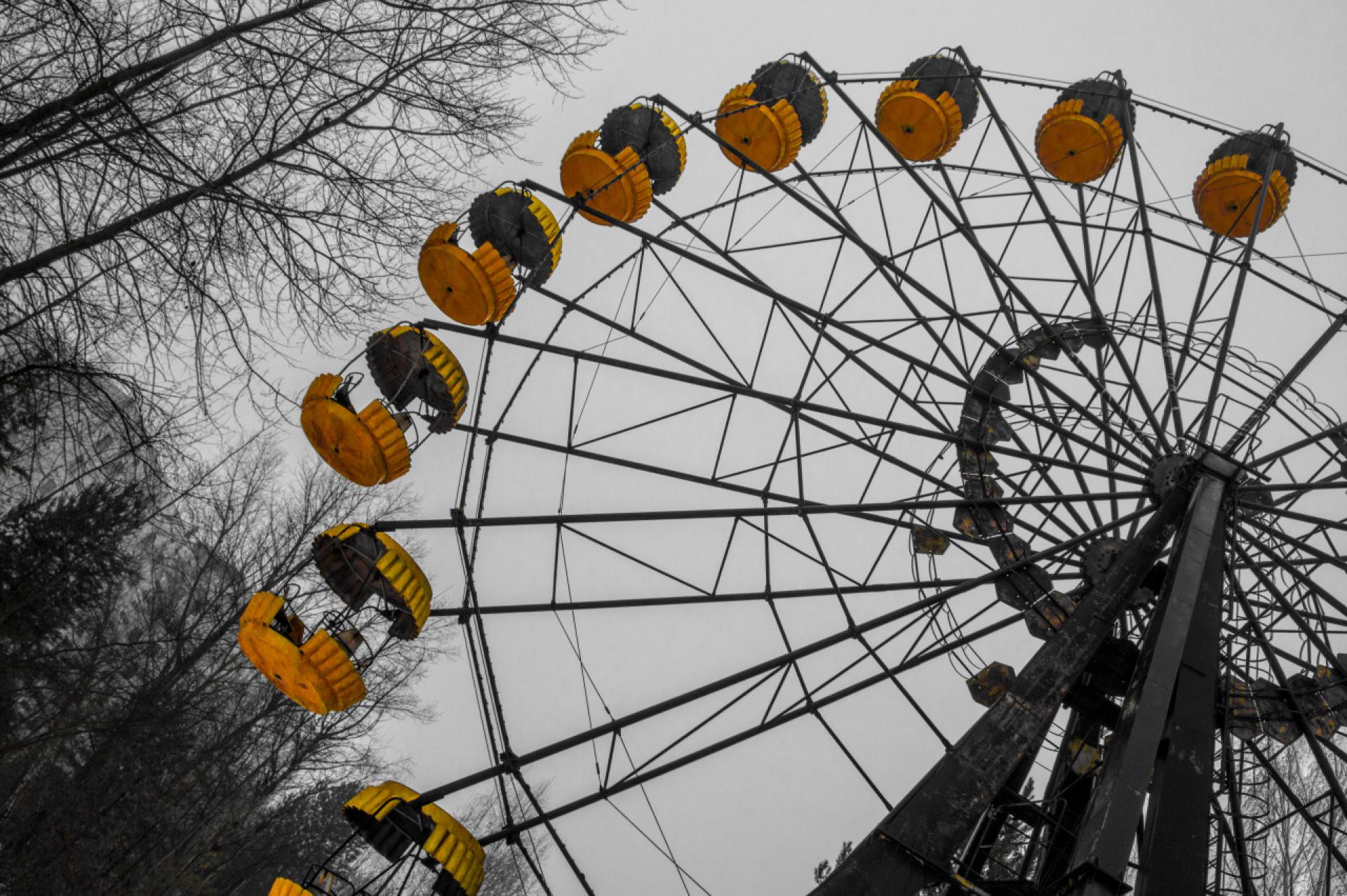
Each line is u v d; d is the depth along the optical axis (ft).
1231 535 57.57
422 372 52.95
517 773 53.88
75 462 55.26
